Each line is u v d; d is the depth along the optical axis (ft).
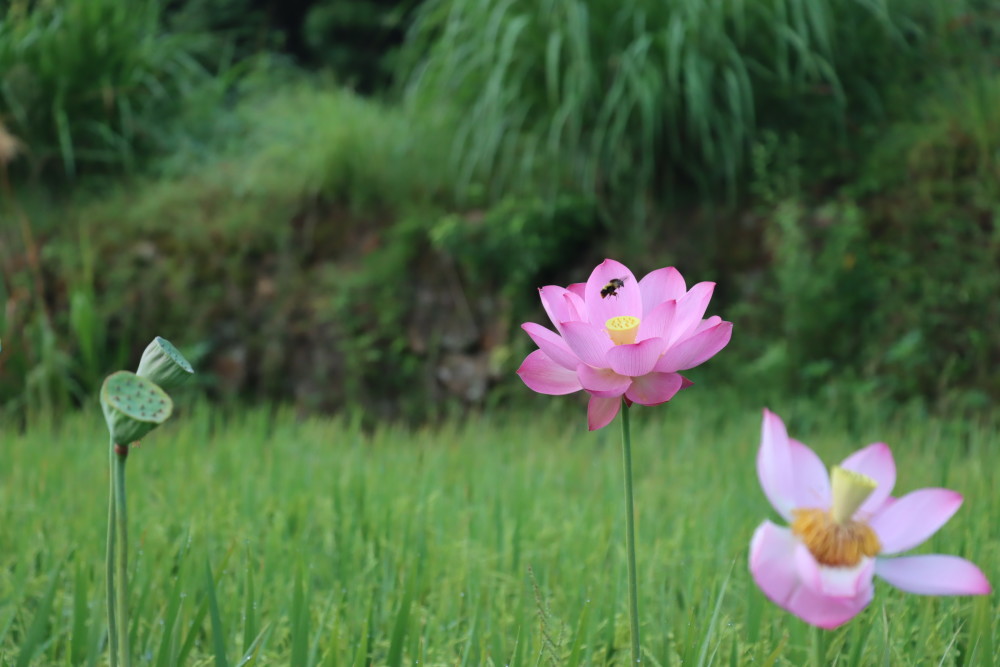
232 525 7.65
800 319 18.17
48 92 23.12
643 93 18.75
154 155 24.61
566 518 8.52
